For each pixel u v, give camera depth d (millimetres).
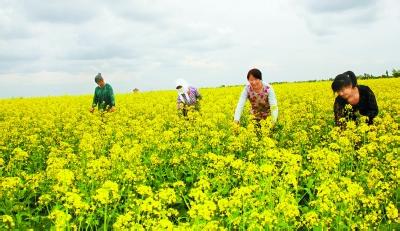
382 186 2666
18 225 2641
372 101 3645
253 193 2764
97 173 3264
